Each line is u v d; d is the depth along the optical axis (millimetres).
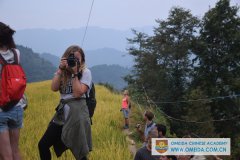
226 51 54000
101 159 9727
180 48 55656
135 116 21188
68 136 5141
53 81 5281
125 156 10406
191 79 55812
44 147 5367
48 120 15875
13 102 4461
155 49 57938
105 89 36156
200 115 44656
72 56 5023
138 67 58594
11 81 4402
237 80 51812
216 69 54031
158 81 54594
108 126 15398
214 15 53562
